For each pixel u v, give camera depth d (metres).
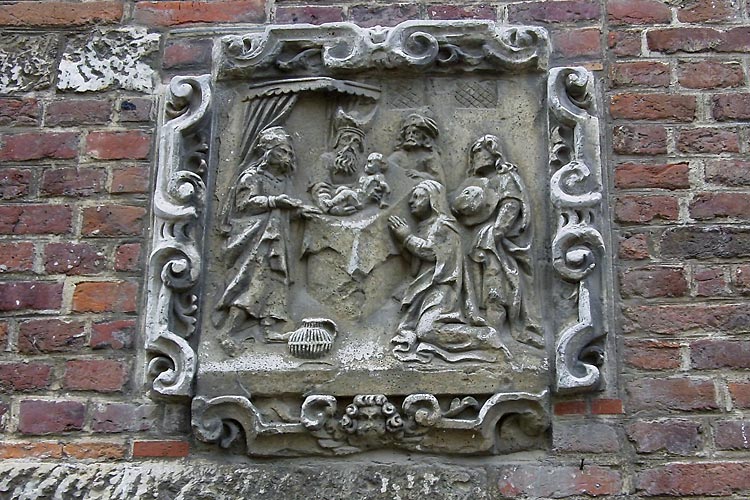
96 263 3.45
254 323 3.33
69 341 3.36
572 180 3.39
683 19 3.68
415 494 3.14
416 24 3.62
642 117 3.55
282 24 3.74
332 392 3.22
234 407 3.21
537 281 3.35
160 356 3.29
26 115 3.64
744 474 3.13
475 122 3.56
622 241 3.39
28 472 3.21
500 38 3.61
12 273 3.44
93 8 3.78
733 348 3.27
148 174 3.56
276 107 3.56
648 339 3.28
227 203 3.46
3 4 3.80
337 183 3.49
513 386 3.22
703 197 3.44
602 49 3.65
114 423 3.26
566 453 3.17
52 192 3.53
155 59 3.71
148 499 3.16
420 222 3.43
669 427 3.19
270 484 3.17
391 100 3.60
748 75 3.59
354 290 3.35
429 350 3.25
